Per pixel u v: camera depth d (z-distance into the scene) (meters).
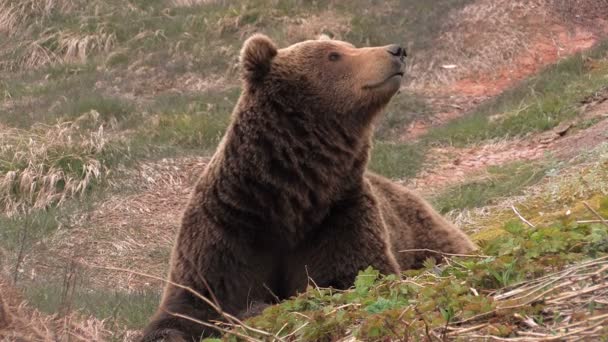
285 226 7.96
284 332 6.12
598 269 5.64
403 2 27.42
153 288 14.50
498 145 19.53
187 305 7.78
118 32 27.80
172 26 27.64
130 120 22.44
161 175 19.05
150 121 22.36
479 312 5.44
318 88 7.99
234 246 7.92
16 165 18.59
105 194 18.14
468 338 5.19
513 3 26.30
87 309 10.52
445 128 20.97
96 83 25.34
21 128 21.72
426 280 6.47
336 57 8.09
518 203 14.25
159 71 25.67
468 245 10.15
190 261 7.95
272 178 7.90
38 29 28.19
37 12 28.88
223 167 8.05
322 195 7.95
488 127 20.36
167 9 28.81
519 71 24.38
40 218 16.89
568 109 20.14
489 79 24.28
